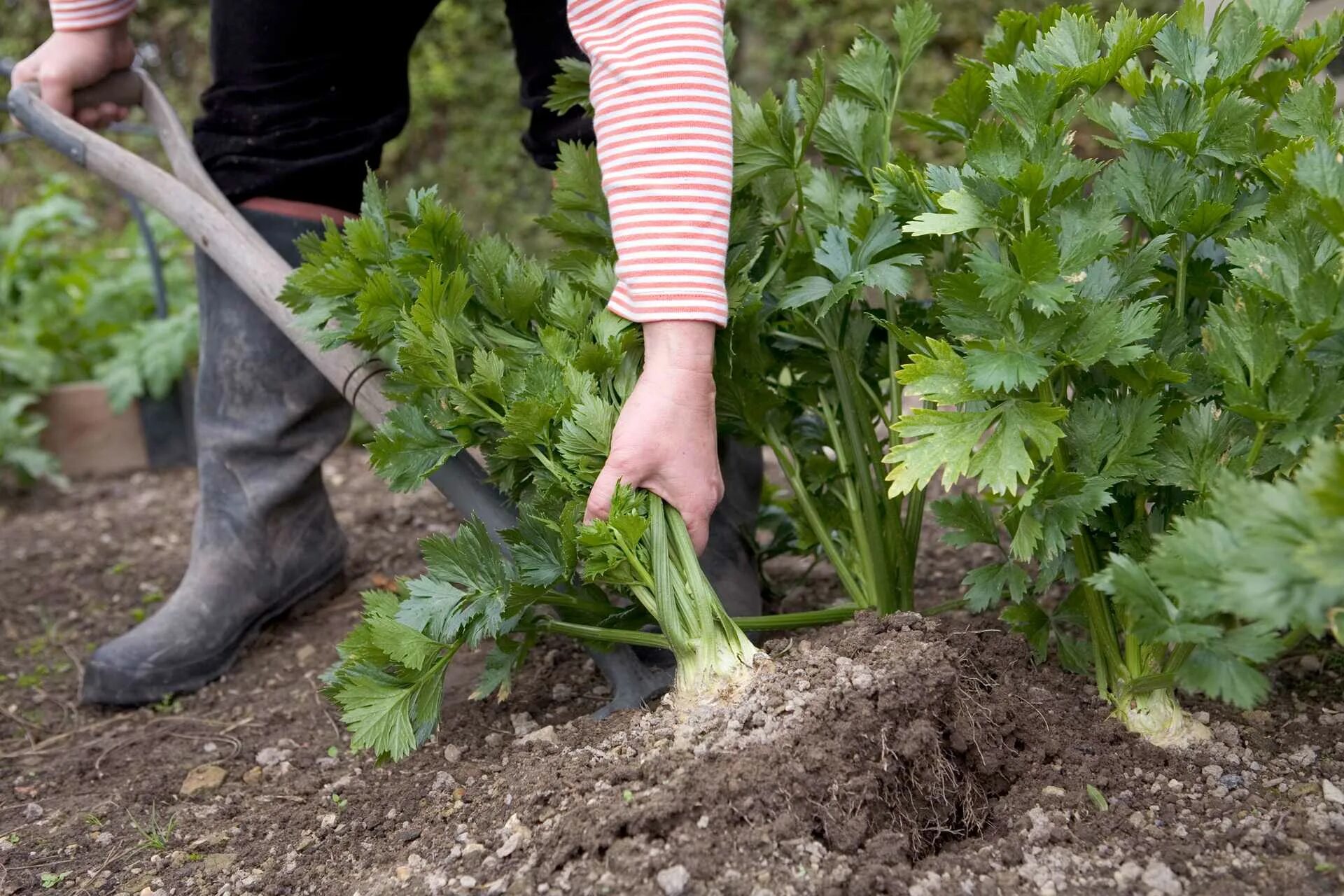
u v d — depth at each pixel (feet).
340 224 6.41
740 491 5.96
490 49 14.06
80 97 6.47
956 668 4.35
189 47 15.21
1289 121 4.10
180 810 5.12
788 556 7.20
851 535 5.58
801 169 5.18
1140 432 4.08
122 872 4.66
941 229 3.96
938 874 3.86
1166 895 3.66
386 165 14.60
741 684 4.29
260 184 6.20
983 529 4.59
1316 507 2.93
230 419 6.60
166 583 8.29
